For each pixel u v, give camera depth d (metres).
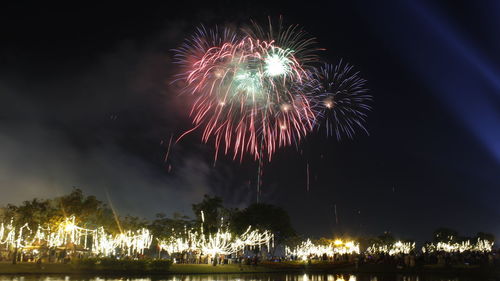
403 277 50.19
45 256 74.94
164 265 61.28
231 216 100.38
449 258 59.91
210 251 78.38
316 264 71.31
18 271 54.12
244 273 65.69
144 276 55.00
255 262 77.88
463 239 177.00
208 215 89.88
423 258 62.97
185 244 86.69
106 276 53.25
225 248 79.62
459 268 55.81
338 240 119.50
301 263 71.94
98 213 83.12
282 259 98.75
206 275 59.50
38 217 73.19
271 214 100.62
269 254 105.81
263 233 98.62
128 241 89.25
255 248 101.31
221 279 50.34
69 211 74.81
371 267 64.00
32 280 43.69
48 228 74.25
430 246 167.12
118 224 103.62
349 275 57.72
